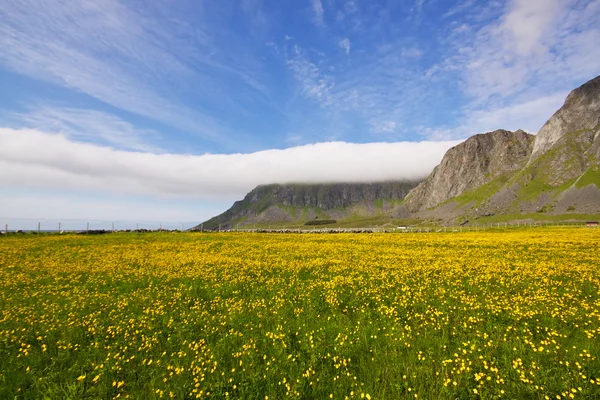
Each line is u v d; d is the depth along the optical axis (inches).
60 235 2196.1
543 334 386.9
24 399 287.9
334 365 323.0
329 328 421.4
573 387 269.6
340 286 653.9
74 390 286.5
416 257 1073.5
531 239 1697.8
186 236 2268.7
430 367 311.0
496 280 686.5
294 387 277.4
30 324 459.5
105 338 418.3
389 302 546.6
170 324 450.9
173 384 298.2
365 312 489.4
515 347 344.2
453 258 1024.9
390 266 880.9
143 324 456.8
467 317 452.8
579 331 392.5
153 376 315.3
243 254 1217.4
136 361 354.6
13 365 345.1
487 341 365.4
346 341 374.6
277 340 386.0
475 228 3809.1
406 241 1775.3
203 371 311.6
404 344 363.3
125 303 557.0
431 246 1482.5
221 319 467.5
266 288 661.9
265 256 1149.1
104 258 1121.4
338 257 1101.1
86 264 996.6
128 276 812.6
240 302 540.1
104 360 350.0
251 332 420.5
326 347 365.4
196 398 279.4
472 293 592.4
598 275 702.5
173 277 789.2
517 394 268.2
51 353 376.5
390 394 272.1
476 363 313.6
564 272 746.8
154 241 1834.4
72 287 713.0
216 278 776.3
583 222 7086.6
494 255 1117.7
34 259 1105.4
